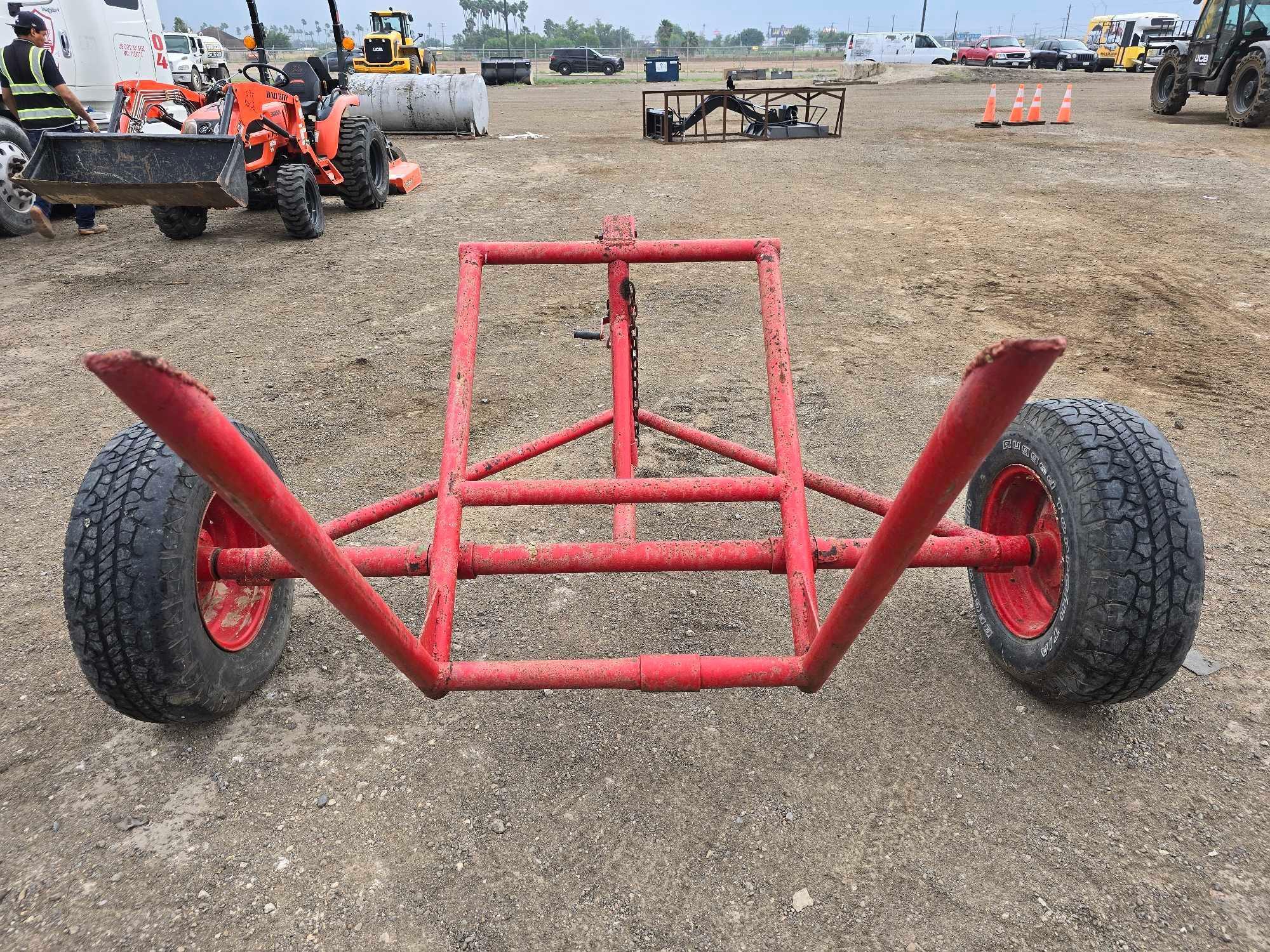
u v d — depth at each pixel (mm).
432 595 2270
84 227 9711
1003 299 6977
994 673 2863
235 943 2014
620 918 2064
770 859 2209
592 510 3979
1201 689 2773
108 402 5285
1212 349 5848
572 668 2141
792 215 10117
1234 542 3613
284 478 4242
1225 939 1986
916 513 1438
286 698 2795
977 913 2057
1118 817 2309
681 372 5566
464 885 2152
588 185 12141
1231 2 16953
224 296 7391
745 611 3234
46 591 3414
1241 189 10930
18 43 9234
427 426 4836
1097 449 2344
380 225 10016
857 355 5844
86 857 2236
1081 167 12797
